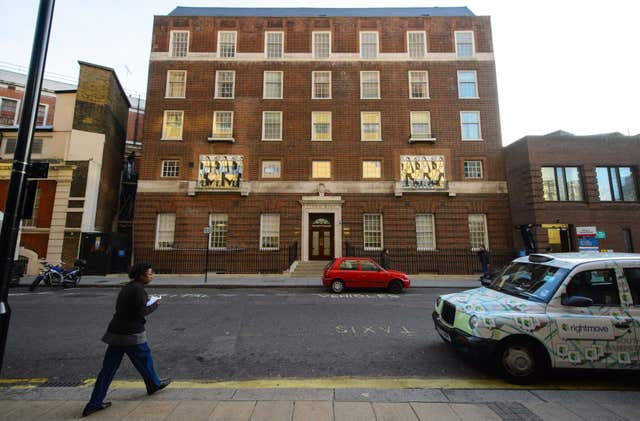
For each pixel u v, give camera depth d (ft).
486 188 63.72
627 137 59.21
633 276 14.52
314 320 25.59
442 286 47.37
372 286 40.91
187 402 11.47
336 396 12.03
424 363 16.46
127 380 14.30
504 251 61.41
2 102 91.15
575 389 13.25
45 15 13.34
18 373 15.15
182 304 32.63
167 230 62.85
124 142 74.18
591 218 56.70
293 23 70.08
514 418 10.52
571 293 14.29
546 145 58.75
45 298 35.73
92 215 60.34
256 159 64.90
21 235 58.13
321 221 64.03
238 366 16.06
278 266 61.16
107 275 57.41
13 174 12.28
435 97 67.15
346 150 65.41
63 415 10.59
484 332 13.93
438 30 69.62
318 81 68.54
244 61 68.54
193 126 65.72
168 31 68.95
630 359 13.47
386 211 63.26
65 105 63.21
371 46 69.62
